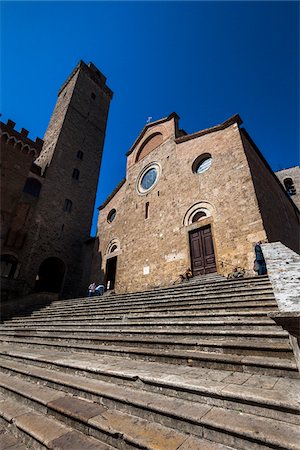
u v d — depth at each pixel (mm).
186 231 14367
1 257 18859
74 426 2904
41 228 21672
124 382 3615
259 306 5062
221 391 2686
